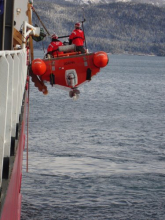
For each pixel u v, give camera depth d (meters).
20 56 11.05
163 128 56.69
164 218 24.45
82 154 39.03
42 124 55.94
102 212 24.78
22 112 14.30
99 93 112.44
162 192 28.53
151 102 93.69
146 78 197.50
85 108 77.62
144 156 39.12
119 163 36.09
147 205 26.16
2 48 13.54
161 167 35.09
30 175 31.22
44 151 39.72
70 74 20.48
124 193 28.08
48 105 80.25
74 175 31.69
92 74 20.75
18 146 9.98
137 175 32.28
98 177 31.31
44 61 20.38
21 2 25.88
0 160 5.72
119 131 52.62
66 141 44.84
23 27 21.41
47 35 24.36
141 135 50.44
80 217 23.98
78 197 26.97
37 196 26.73
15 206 8.07
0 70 5.71
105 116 67.38
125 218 24.20
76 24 21.22
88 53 20.58
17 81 8.68
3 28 13.54
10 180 7.11
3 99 5.72
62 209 24.80
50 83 20.66
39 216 23.69
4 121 5.73
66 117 64.38
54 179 30.41
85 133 50.12
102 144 44.12
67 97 99.50
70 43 21.53
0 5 13.46
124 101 93.75
